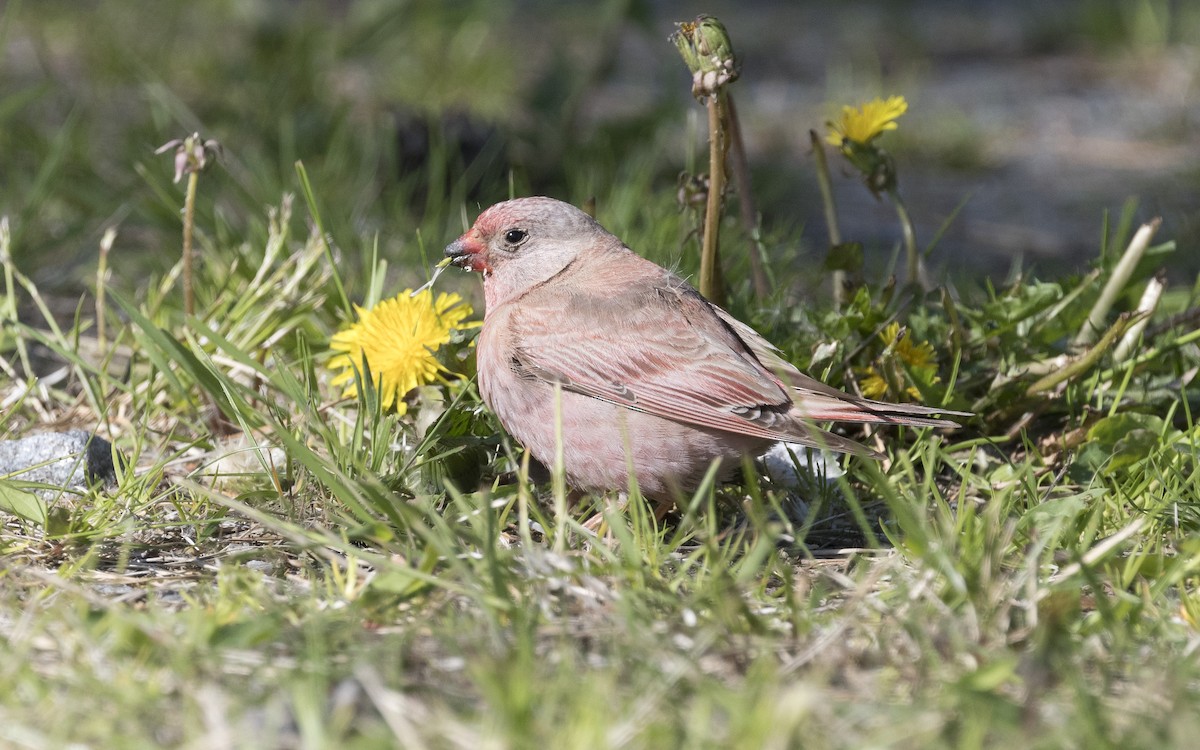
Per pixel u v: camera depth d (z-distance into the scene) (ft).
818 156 34.68
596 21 86.63
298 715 17.42
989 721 17.78
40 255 43.27
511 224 30.55
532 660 19.10
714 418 26.89
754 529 25.08
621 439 27.50
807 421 25.32
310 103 58.59
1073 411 32.35
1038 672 18.98
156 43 67.26
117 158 51.52
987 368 32.81
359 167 51.70
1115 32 90.33
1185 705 18.44
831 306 34.71
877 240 53.01
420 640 20.71
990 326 33.32
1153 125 72.28
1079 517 26.11
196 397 32.91
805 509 28.94
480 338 29.09
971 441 30.27
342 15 80.48
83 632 19.56
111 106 61.00
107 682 18.52
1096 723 17.40
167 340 27.76
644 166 52.75
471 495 27.81
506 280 30.76
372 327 30.01
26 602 22.40
